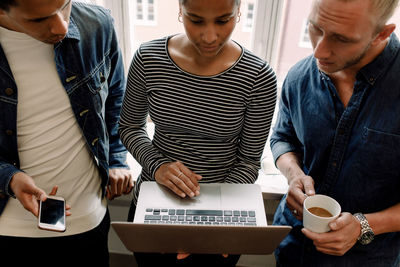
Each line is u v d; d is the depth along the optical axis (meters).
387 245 0.94
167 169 0.94
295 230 1.05
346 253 0.96
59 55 0.88
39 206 0.85
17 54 0.84
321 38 0.75
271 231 0.75
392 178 0.85
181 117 0.95
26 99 0.88
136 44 1.54
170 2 1.42
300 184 0.94
